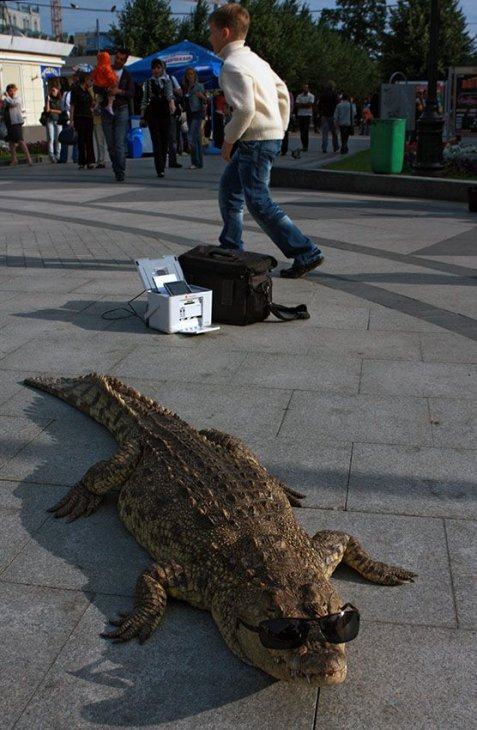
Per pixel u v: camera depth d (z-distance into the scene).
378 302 7.80
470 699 2.84
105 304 7.68
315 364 6.08
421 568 3.58
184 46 27.73
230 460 3.87
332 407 5.28
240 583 3.05
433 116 17.23
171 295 6.71
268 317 7.31
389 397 5.43
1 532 3.88
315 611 2.78
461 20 53.16
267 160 7.97
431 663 3.01
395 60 54.06
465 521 3.93
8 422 5.05
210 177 19.06
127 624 3.17
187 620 3.28
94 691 2.89
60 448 4.71
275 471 4.42
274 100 7.84
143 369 5.98
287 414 5.17
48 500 4.16
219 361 6.15
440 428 4.95
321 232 11.62
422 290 8.24
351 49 68.44
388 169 17.34
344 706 2.81
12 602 3.37
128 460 4.01
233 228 8.36
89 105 21.25
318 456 4.60
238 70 7.51
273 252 10.10
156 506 3.61
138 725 2.74
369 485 4.27
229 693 2.88
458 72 22.45
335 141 26.62
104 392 4.91
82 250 10.19
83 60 40.56
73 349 6.41
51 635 3.17
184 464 3.77
